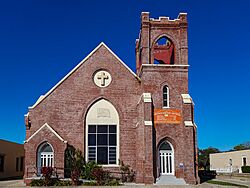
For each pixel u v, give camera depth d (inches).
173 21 1558.8
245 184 1461.6
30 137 1416.1
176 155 1449.3
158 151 1456.7
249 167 2632.9
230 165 2957.7
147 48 1528.1
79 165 1437.0
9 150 2127.2
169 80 1507.1
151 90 1492.4
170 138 1455.5
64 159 1414.9
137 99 1535.4
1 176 1985.7
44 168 1322.6
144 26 1546.5
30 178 1348.4
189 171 1408.7
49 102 1505.9
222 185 1369.3
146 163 1384.1
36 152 1405.0
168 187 1278.3
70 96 1519.4
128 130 1508.4
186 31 1549.0
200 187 1279.5
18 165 2315.5
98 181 1336.1
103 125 1513.3
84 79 1536.7
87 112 1518.2
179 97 1496.1
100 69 1550.2
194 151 1446.9
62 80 1525.6
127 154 1488.7
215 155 3341.5
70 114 1504.7
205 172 2128.4
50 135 1417.3
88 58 1556.3
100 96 1526.8
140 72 1577.3
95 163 1423.5
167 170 1451.8
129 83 1547.7
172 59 1673.2
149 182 1369.3
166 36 1551.4
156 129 1454.2
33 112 1493.6
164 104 1489.9
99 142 1498.5
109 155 1493.6
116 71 1552.7
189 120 1456.7
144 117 1429.6
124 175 1459.2
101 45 1573.6
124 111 1523.1
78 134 1491.1
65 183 1314.0
